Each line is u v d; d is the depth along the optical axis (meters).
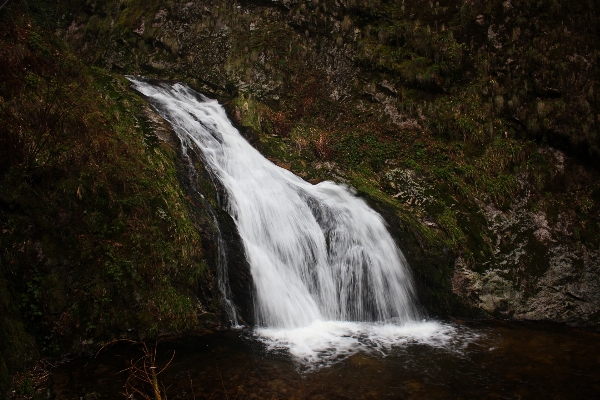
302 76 14.89
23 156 7.36
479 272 10.54
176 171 9.49
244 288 8.81
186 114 12.05
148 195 8.47
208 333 8.05
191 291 8.29
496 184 11.95
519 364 7.60
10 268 6.72
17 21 9.71
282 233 9.88
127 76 13.67
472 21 14.38
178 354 7.21
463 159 12.50
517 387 6.81
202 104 13.70
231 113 13.40
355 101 14.29
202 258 8.62
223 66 15.32
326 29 15.48
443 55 13.96
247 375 6.73
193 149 10.35
